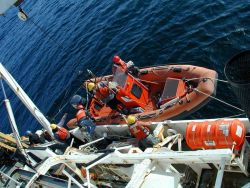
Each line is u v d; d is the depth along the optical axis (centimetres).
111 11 1928
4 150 988
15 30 2711
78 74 1658
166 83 1118
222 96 1071
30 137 1094
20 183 816
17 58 2211
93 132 1017
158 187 639
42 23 2398
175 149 860
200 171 744
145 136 838
